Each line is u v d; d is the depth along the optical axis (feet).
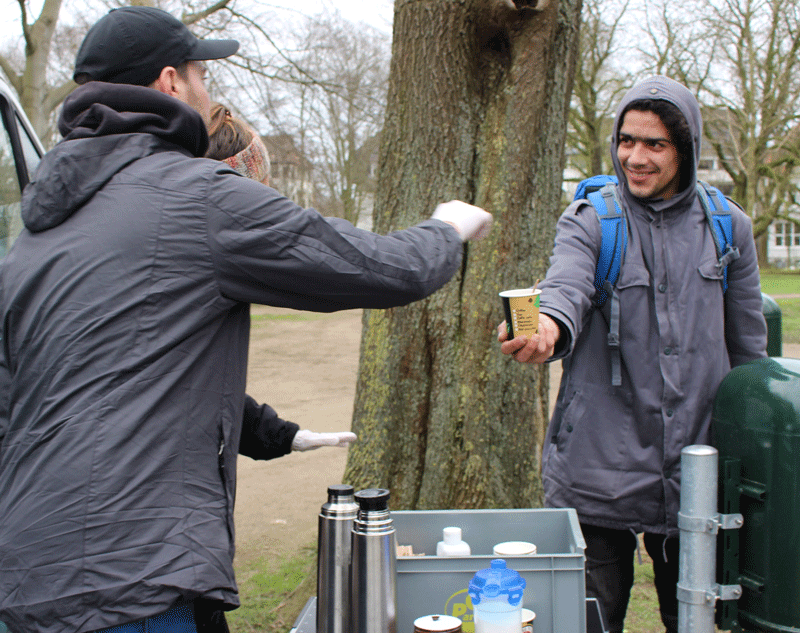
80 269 4.72
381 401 11.99
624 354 7.27
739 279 7.55
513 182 11.69
